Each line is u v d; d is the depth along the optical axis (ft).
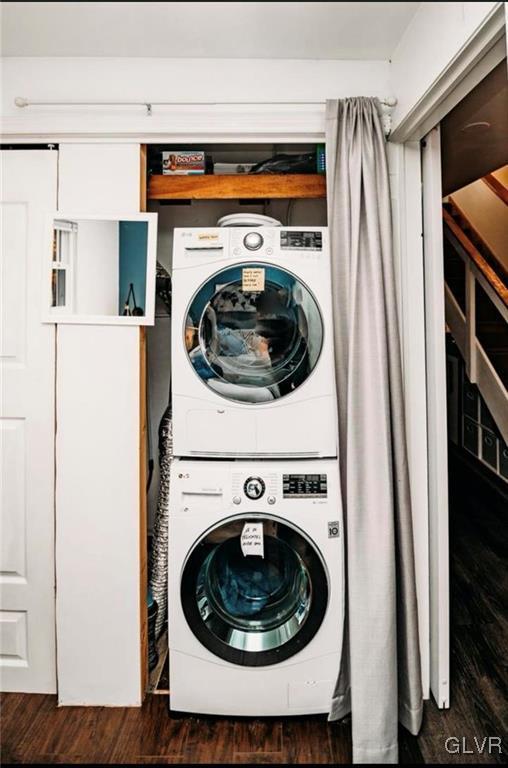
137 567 6.36
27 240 6.40
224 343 6.06
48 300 6.32
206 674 5.90
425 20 5.16
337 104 6.08
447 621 6.30
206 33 5.76
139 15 5.43
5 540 6.52
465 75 4.75
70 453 6.37
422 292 6.53
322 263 6.00
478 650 7.30
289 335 6.07
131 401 6.37
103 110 6.26
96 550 6.37
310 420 6.00
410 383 6.50
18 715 6.16
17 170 6.38
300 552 5.78
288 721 6.01
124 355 6.36
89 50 6.12
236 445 6.02
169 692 6.39
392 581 5.67
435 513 6.44
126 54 6.20
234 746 5.64
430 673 6.53
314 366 5.99
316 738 5.76
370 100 6.07
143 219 6.32
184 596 5.84
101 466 6.37
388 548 5.68
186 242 6.02
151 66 6.30
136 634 6.36
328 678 5.87
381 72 6.36
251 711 5.91
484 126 7.27
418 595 6.51
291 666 5.86
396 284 6.40
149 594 7.04
